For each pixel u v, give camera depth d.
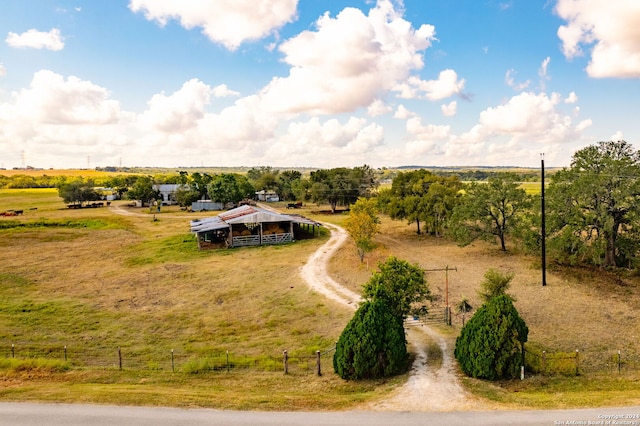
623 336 20.98
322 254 43.50
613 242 33.47
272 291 31.62
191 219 74.50
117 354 21.14
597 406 13.35
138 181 101.94
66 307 29.02
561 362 17.23
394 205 55.62
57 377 17.61
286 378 17.38
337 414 13.34
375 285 20.45
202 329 24.67
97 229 66.50
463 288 30.27
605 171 31.84
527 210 41.50
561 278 31.42
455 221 43.50
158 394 15.09
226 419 12.97
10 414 13.34
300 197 101.56
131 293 32.47
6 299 30.92
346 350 17.03
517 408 13.46
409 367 18.00
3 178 191.50
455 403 14.12
